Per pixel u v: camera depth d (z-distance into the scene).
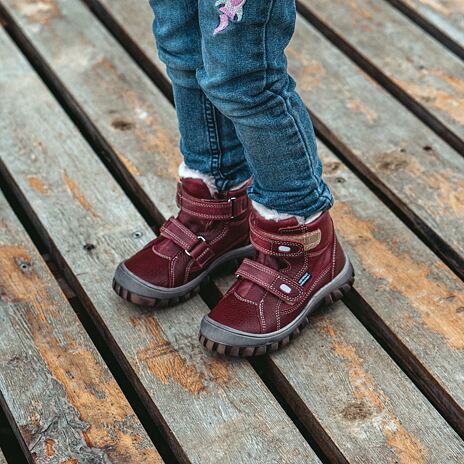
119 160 1.89
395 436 1.52
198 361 1.61
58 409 1.56
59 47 2.09
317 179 1.54
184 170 1.62
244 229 1.68
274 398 1.56
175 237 1.65
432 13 2.15
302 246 1.58
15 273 1.72
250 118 1.45
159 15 1.51
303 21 2.13
